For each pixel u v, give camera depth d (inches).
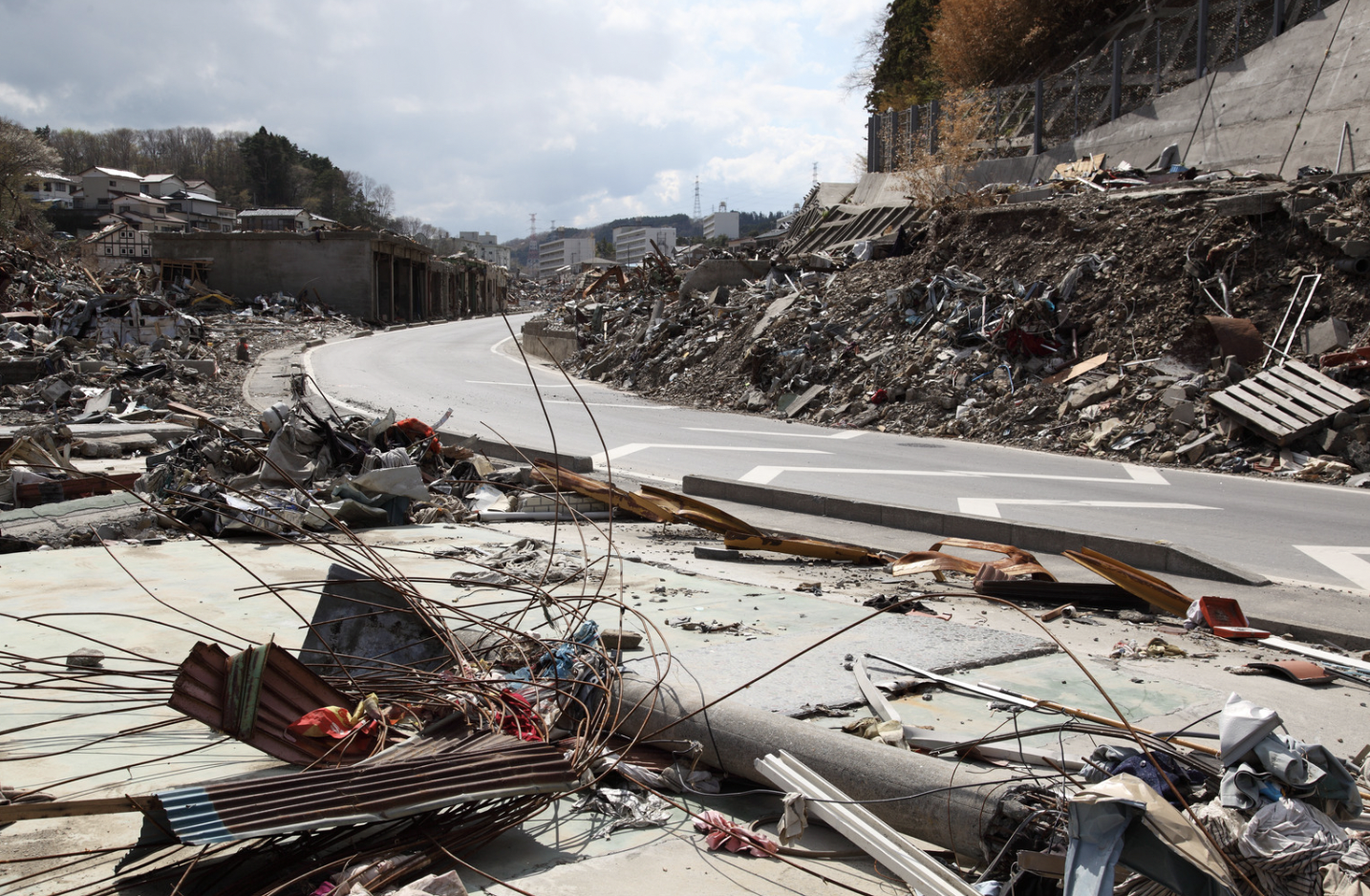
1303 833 100.0
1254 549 383.6
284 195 5447.8
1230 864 100.9
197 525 369.1
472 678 167.2
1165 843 95.4
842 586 307.4
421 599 192.4
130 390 913.5
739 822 136.9
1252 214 744.3
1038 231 917.2
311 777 120.4
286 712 143.2
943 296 925.8
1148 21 1317.7
